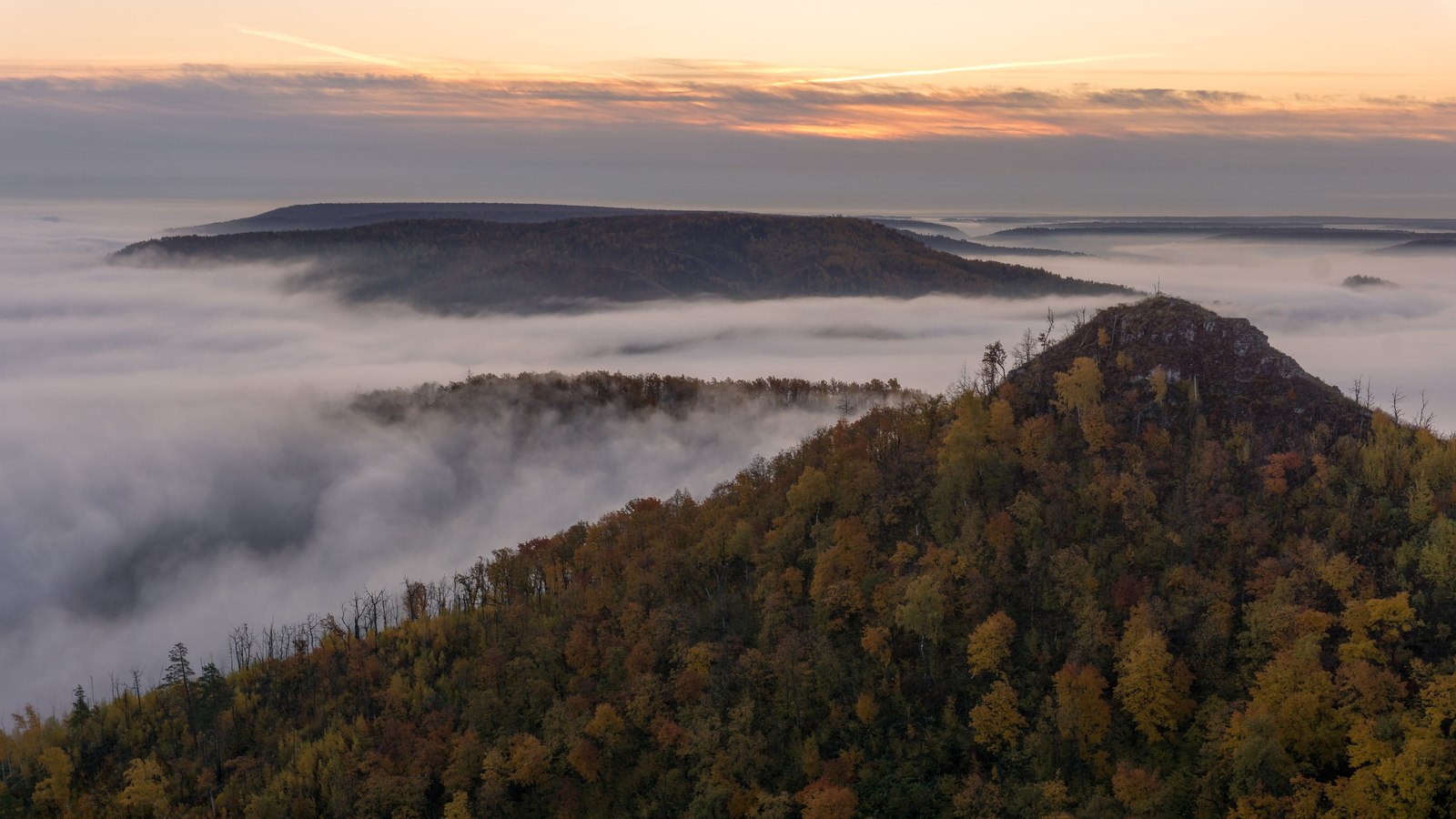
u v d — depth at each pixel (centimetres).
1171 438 16112
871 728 13675
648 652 15875
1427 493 13750
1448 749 10362
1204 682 12712
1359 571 12925
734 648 15575
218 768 16462
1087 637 13238
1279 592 12875
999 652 13425
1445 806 10462
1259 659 12631
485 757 14725
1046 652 13400
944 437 17650
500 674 16812
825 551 16238
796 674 14325
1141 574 14100
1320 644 12244
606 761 14525
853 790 12925
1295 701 11438
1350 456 14988
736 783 13575
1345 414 16012
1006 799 12244
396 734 15812
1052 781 12038
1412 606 12462
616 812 14125
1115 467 15788
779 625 15500
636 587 17775
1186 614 13175
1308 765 11394
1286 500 14650
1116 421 16538
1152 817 11281
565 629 17750
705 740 13962
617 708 15125
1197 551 14175
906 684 14012
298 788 15450
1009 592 14462
